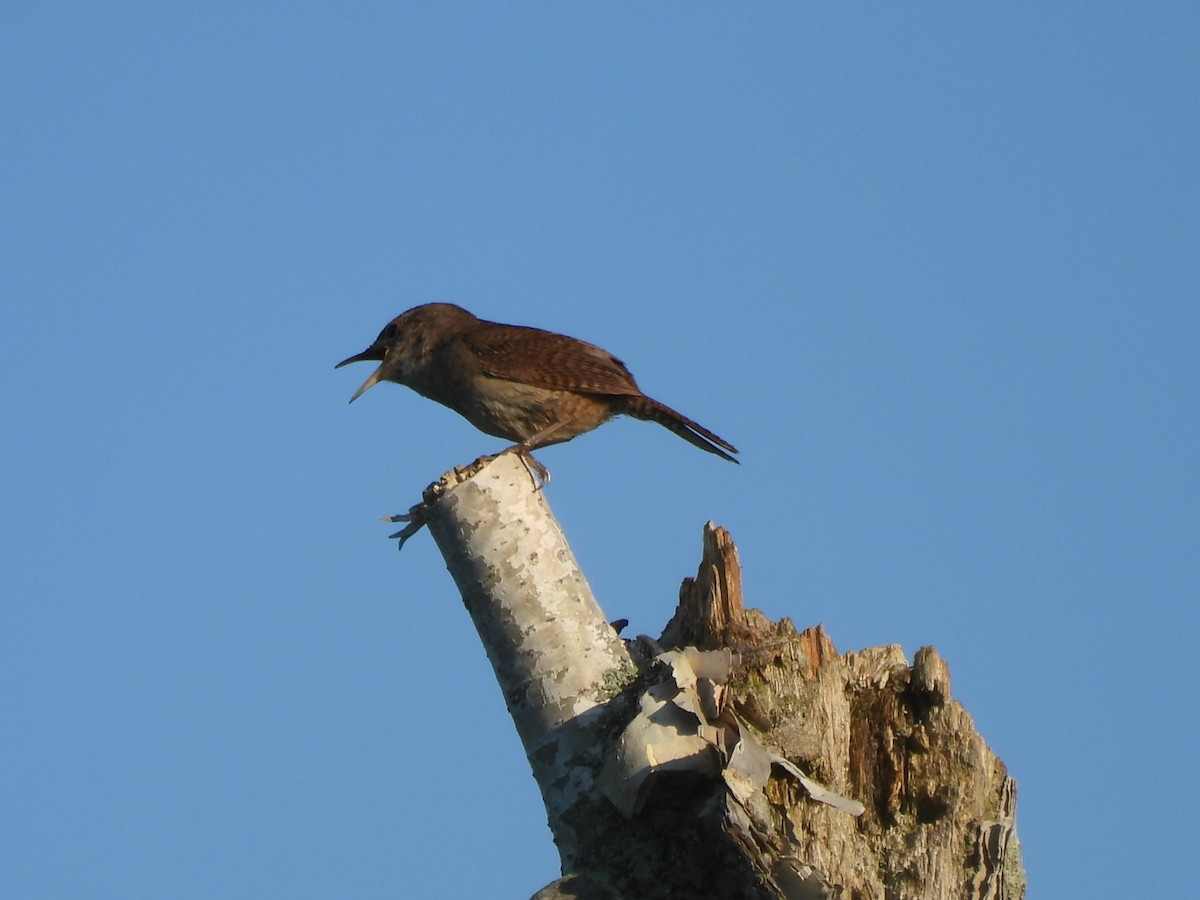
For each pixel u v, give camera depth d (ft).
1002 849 33.24
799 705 34.42
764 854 31.53
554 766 34.96
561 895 32.63
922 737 34.73
